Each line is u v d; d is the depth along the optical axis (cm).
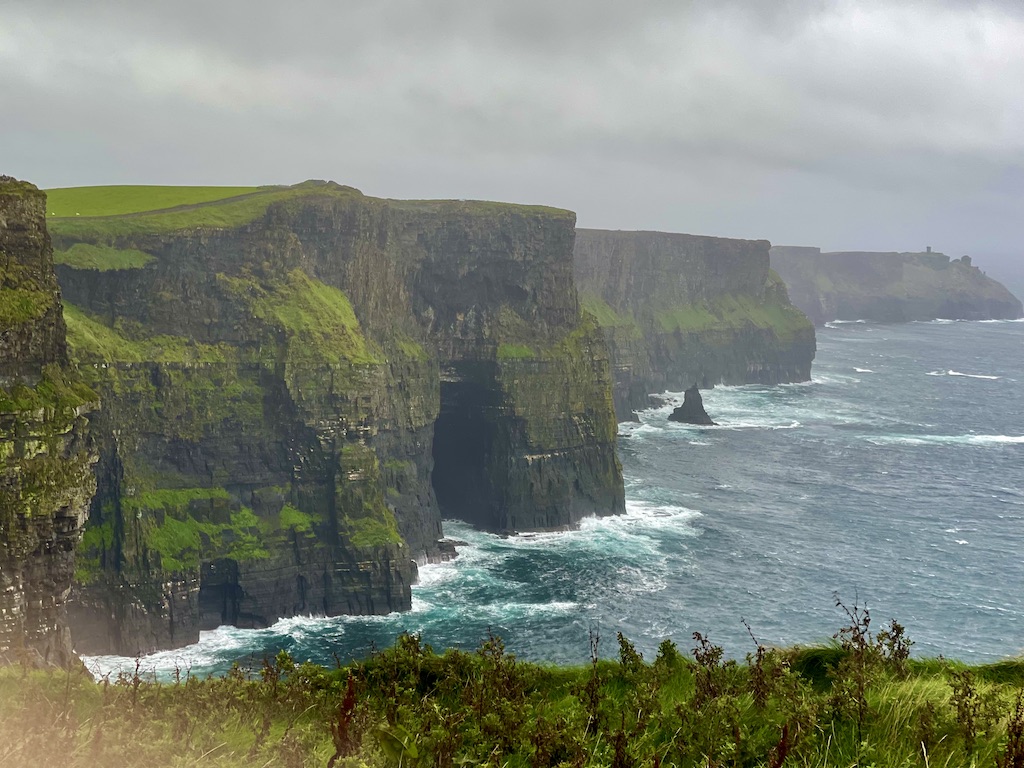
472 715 1616
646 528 12562
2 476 5694
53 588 5938
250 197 11556
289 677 1861
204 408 9819
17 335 5916
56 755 1364
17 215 6122
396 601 9775
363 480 10219
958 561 11062
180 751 1460
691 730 1509
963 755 1419
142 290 9994
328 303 10850
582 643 8556
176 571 8975
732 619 9081
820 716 1538
